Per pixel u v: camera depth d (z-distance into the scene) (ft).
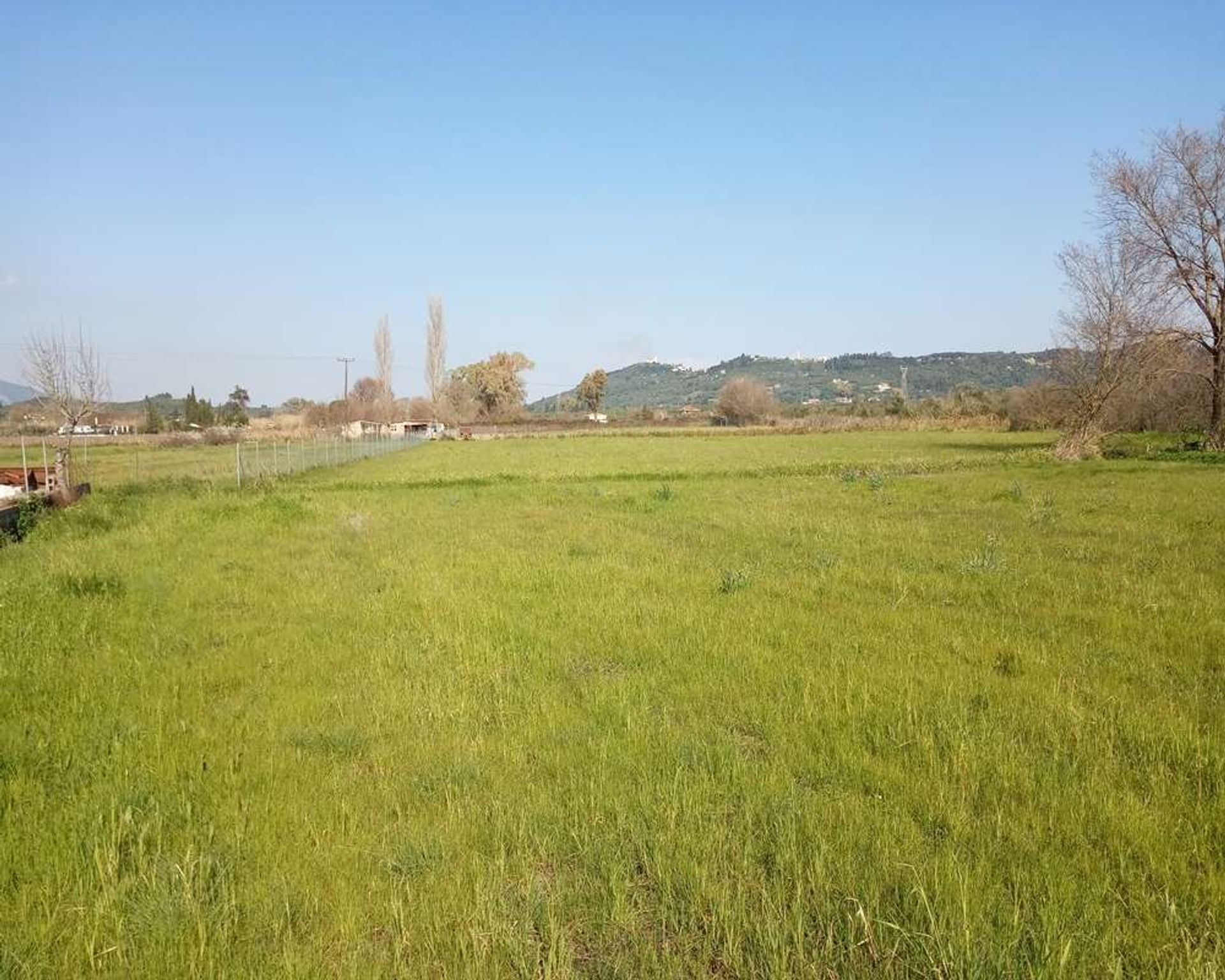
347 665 23.09
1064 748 16.21
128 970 10.07
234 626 27.20
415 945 10.59
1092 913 10.78
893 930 10.52
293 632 26.53
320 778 15.53
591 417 394.93
